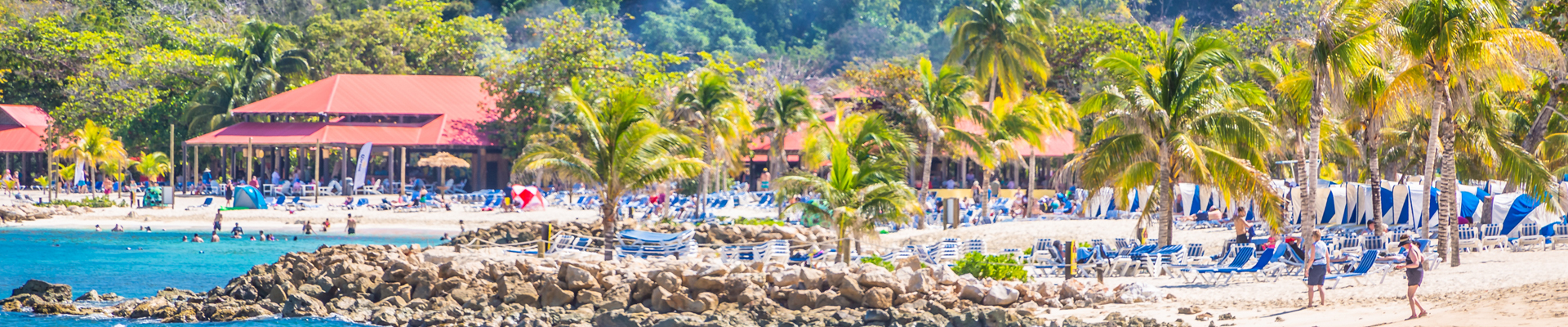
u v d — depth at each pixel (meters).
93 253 35.09
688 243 29.03
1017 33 60.97
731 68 64.56
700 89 45.81
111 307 22.50
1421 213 34.22
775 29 127.56
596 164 25.97
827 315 19.61
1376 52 20.81
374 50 86.69
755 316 19.94
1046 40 64.25
